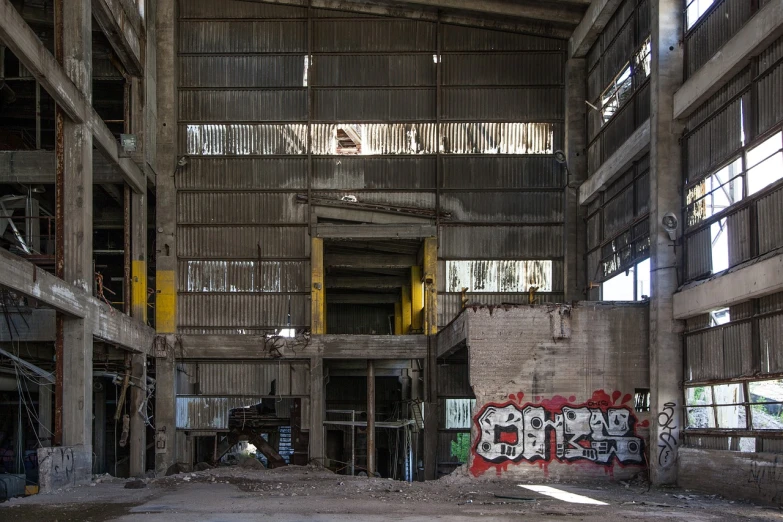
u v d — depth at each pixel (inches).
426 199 1400.1
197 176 1402.6
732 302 810.8
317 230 1379.2
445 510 706.8
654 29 1003.3
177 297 1393.9
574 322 1037.2
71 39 1002.1
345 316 1797.5
